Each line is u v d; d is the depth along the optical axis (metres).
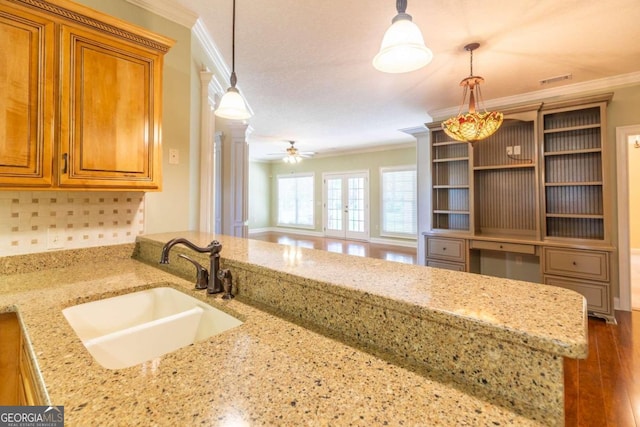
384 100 4.10
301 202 10.01
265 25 2.35
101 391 0.61
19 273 1.58
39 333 0.90
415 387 0.64
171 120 2.20
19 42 1.29
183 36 2.26
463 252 3.84
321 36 2.51
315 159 9.59
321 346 0.81
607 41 2.60
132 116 1.61
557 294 0.82
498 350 0.63
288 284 1.03
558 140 3.56
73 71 1.42
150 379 0.65
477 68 3.11
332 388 0.63
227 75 3.21
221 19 2.29
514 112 3.51
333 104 4.25
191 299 1.31
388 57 1.53
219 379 0.66
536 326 0.62
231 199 4.43
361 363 0.73
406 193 7.68
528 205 3.79
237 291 1.21
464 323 0.66
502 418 0.55
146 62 1.66
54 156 1.38
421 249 5.22
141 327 1.10
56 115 1.38
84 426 0.52
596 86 3.46
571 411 1.82
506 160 3.92
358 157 8.56
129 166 1.60
